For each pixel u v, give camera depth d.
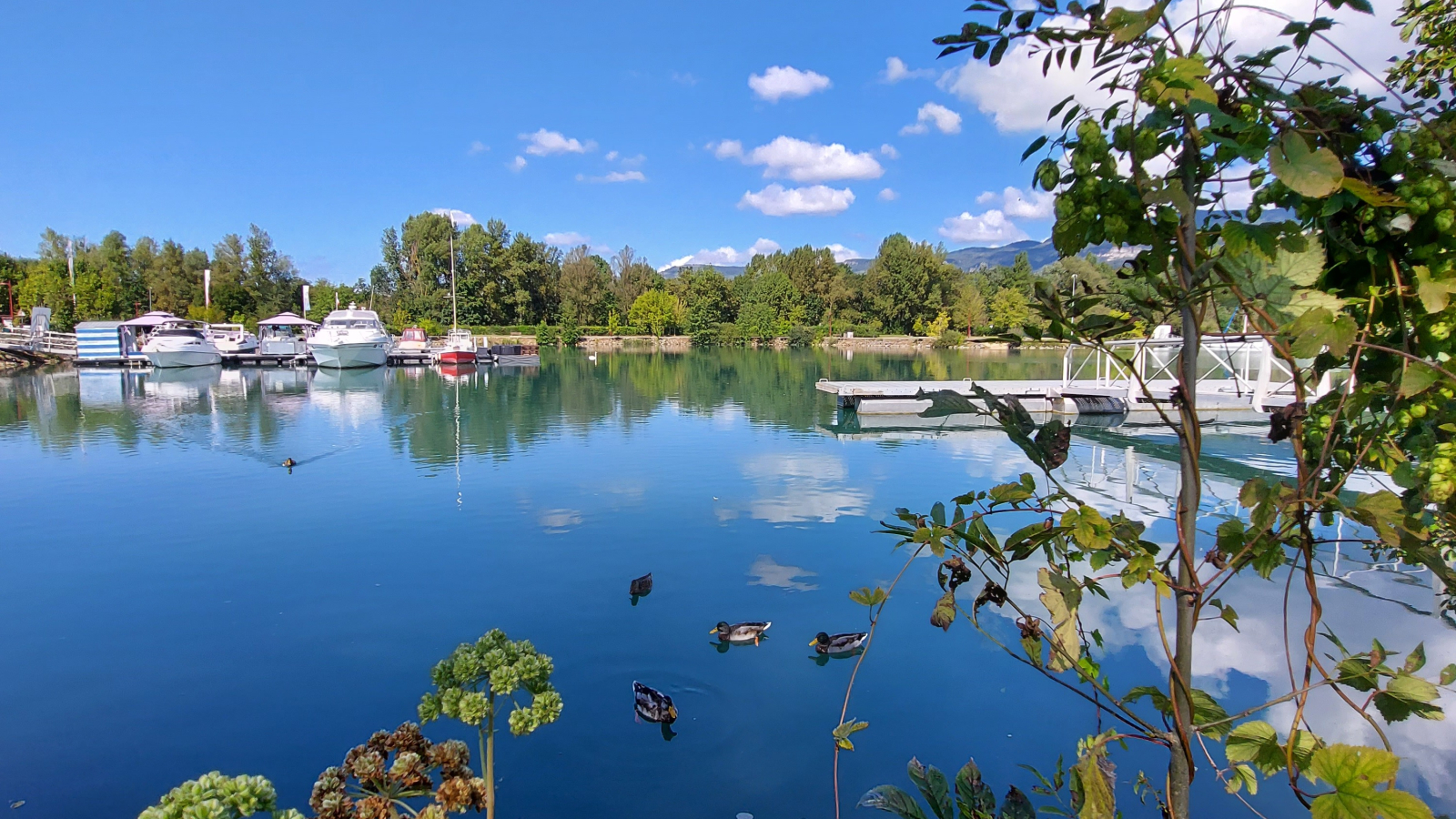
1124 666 6.14
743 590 7.94
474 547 9.41
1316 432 1.44
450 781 2.14
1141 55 1.35
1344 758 1.20
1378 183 1.38
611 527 10.20
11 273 56.28
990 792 2.04
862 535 9.72
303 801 4.70
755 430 18.44
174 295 62.62
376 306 75.81
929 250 70.31
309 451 15.71
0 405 22.91
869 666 6.27
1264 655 6.24
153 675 6.24
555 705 2.40
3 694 5.94
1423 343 1.40
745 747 5.21
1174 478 12.94
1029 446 1.57
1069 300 1.47
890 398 21.09
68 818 4.59
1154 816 4.37
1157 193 1.23
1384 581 7.65
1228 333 1.50
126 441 16.81
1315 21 1.34
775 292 70.81
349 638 6.89
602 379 33.84
